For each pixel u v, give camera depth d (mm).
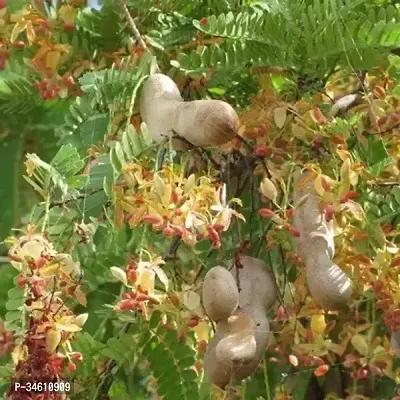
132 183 2438
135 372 3090
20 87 2988
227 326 2336
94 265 2861
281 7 2658
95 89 2654
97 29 2953
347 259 2572
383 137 2738
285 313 2646
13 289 2436
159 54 2938
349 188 2473
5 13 2908
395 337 2727
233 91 2922
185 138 2512
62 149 2527
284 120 2637
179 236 2537
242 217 2396
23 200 3285
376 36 2619
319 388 3068
